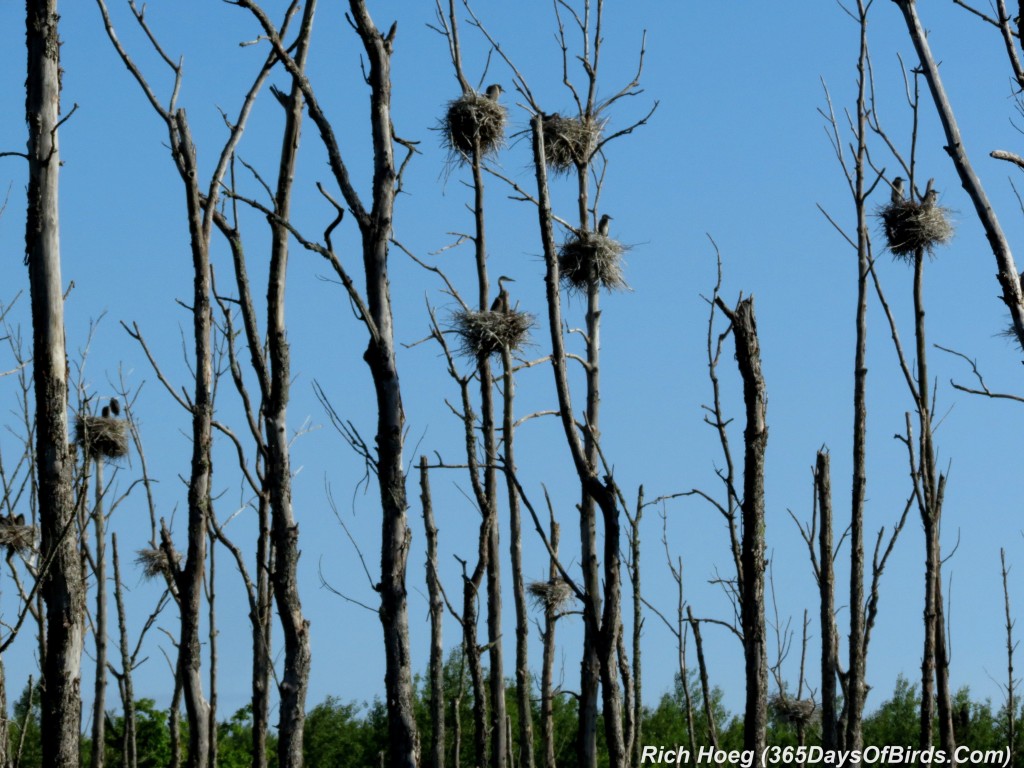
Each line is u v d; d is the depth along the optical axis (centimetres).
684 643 3816
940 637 3462
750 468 2444
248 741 7906
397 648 2312
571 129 3772
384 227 2388
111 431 3853
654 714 8188
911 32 1744
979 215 1678
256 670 3150
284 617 2553
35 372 2328
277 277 2688
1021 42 1739
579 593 2219
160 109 2775
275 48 2358
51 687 2253
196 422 2892
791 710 3794
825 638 3294
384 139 2419
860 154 3294
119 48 2753
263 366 2681
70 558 2291
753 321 2473
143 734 6419
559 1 3869
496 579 3716
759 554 2436
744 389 2464
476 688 3212
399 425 2362
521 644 3862
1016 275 1659
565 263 3725
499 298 3538
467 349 3450
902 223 3331
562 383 2184
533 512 2159
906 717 8006
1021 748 5884
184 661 2859
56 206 2375
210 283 2858
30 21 2398
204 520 2888
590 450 3644
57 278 2358
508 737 3822
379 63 2431
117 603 3822
